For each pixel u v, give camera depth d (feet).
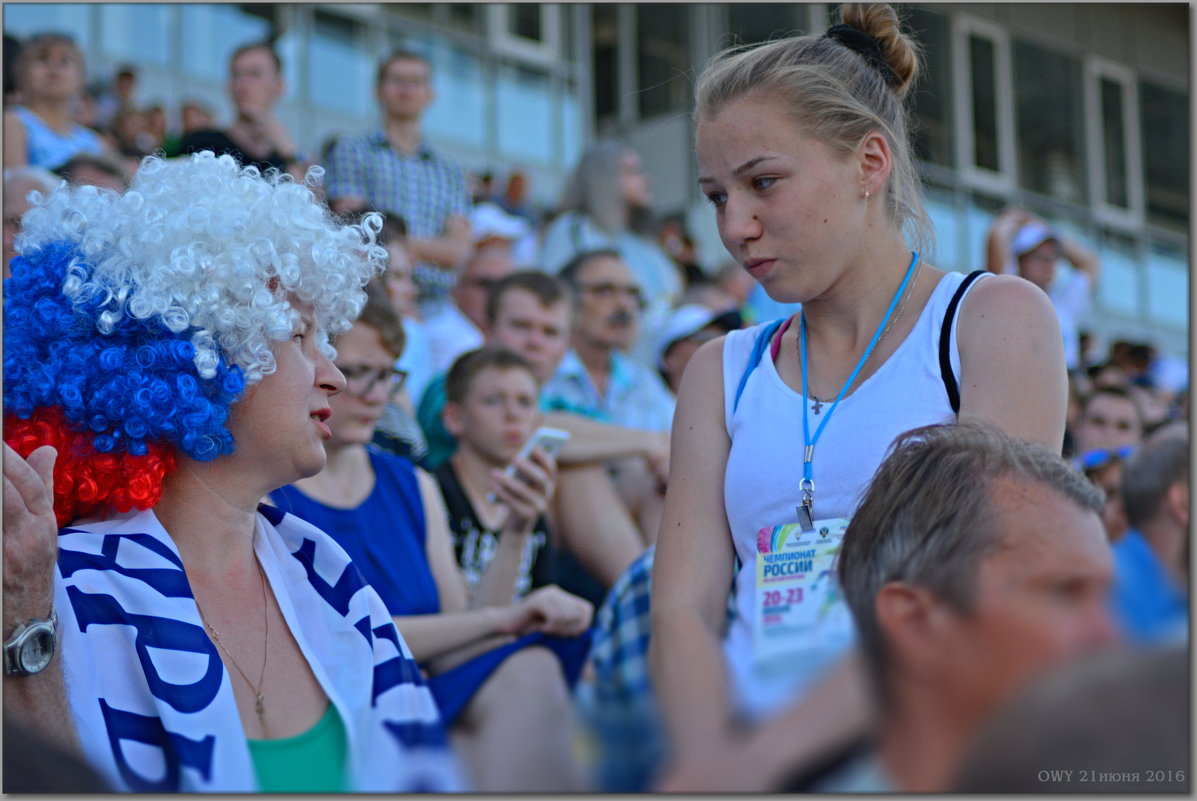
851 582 3.78
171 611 6.37
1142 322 34.37
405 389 14.65
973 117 33.78
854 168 6.98
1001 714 1.96
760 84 6.93
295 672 6.70
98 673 6.14
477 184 26.81
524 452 11.59
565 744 2.58
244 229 6.77
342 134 27.78
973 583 2.78
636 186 21.65
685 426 7.54
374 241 7.76
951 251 32.40
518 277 15.97
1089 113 35.73
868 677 2.25
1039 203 34.14
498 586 11.43
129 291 6.58
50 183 14.30
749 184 6.97
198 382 6.64
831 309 7.23
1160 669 1.86
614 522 13.12
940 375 6.79
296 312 6.93
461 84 29.71
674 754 2.42
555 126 31.22
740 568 7.09
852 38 7.40
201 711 6.09
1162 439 9.38
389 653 7.06
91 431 6.60
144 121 23.59
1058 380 6.63
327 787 3.42
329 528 10.51
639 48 32.04
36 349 6.61
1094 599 2.41
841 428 6.86
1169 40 37.01
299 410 6.88
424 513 11.32
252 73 21.50
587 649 9.18
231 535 6.95
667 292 21.08
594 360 16.98
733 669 2.57
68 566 6.33
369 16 28.43
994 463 4.05
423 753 3.05
